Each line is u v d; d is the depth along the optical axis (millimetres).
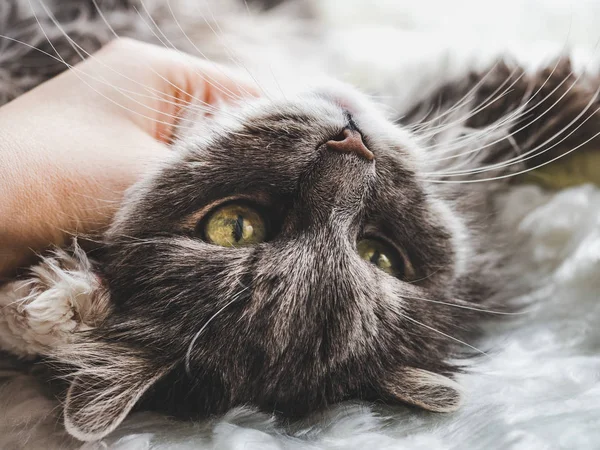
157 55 313
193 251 275
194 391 270
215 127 288
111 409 258
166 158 286
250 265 272
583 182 354
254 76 327
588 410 248
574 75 354
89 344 269
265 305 270
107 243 281
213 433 255
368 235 294
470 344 316
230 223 279
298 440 255
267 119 284
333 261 277
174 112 310
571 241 340
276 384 271
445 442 250
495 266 347
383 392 283
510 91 361
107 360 267
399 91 389
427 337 300
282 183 278
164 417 269
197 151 284
